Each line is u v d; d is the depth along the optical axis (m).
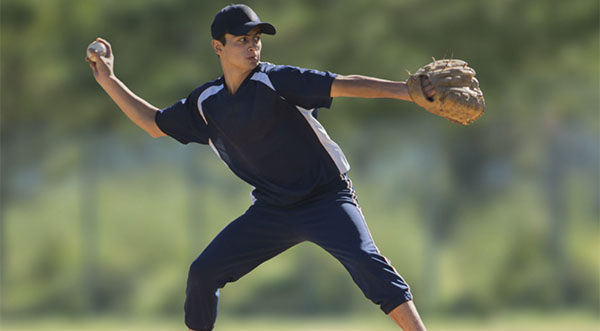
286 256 48.94
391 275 14.97
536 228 48.31
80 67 48.91
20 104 52.06
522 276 47.88
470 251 48.16
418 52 45.53
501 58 46.88
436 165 47.44
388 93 14.08
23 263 51.03
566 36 46.69
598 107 47.94
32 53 50.41
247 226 16.19
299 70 15.03
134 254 50.44
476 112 13.79
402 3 46.16
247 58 15.20
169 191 50.47
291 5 46.84
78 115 51.69
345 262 15.35
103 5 48.34
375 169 48.09
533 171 48.66
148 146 50.59
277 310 48.00
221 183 50.06
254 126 15.47
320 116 48.00
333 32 46.16
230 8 15.27
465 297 47.22
